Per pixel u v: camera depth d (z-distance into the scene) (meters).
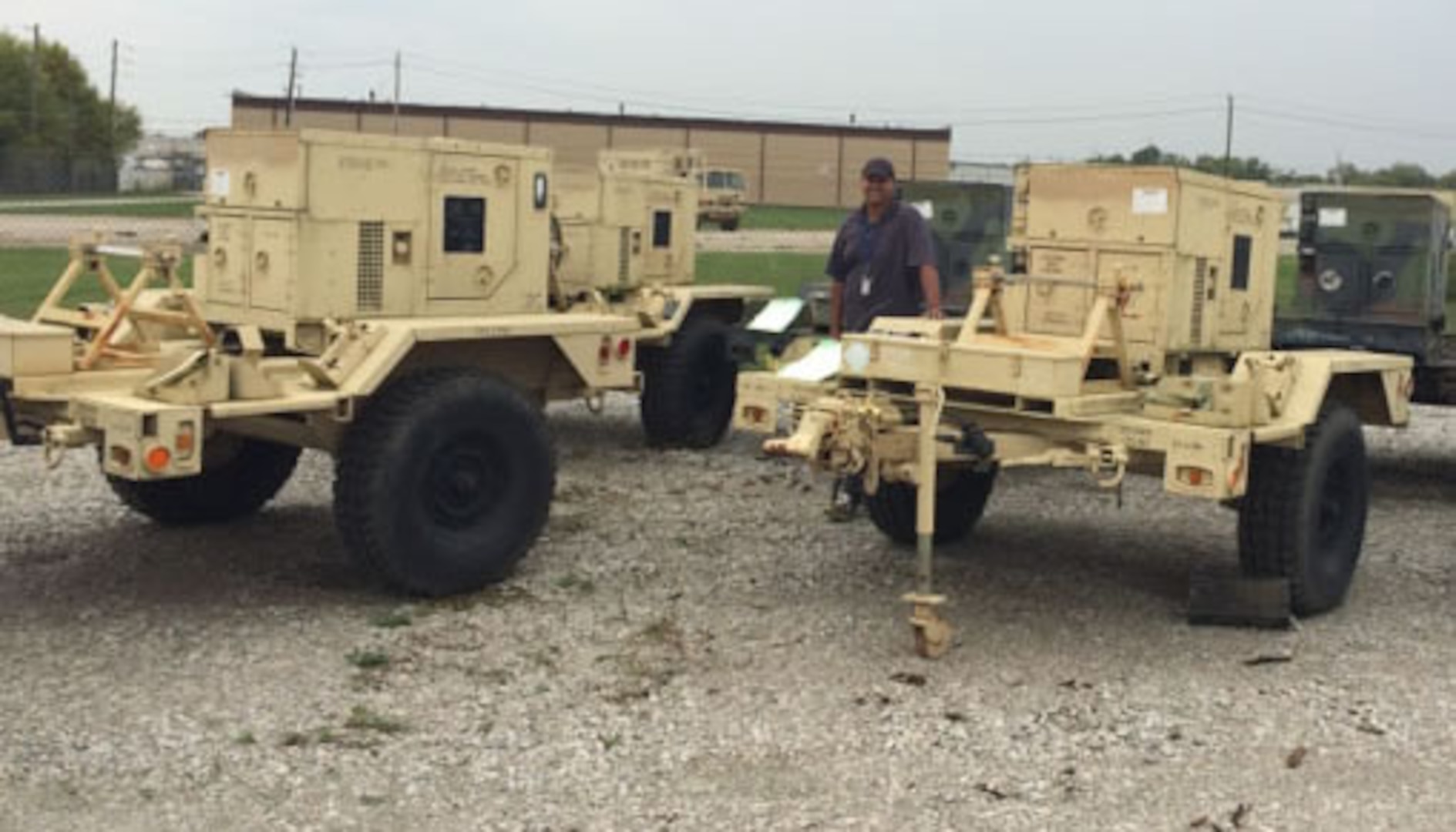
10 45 74.75
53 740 5.18
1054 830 4.66
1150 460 6.70
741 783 4.97
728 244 37.94
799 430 6.24
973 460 6.41
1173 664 6.32
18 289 19.66
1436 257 10.90
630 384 8.00
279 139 7.04
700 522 8.68
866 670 6.12
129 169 78.44
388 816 4.66
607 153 42.50
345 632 6.43
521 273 7.82
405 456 6.70
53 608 6.71
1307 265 11.37
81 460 9.88
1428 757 5.32
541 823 4.64
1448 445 12.95
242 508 8.38
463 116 70.00
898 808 4.80
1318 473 6.96
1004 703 5.77
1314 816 4.80
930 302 8.03
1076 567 7.96
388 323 6.96
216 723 5.36
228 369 6.25
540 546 7.98
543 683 5.86
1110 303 6.54
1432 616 7.22
